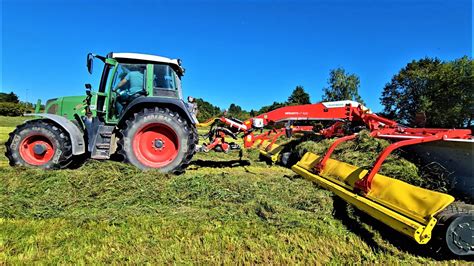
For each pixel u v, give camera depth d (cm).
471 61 2962
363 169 358
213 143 594
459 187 365
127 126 506
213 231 292
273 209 349
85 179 408
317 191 406
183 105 538
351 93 3828
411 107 3434
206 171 597
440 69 3123
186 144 518
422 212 251
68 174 420
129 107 518
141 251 254
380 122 584
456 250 251
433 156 402
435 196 250
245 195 394
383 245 281
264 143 874
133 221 308
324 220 323
